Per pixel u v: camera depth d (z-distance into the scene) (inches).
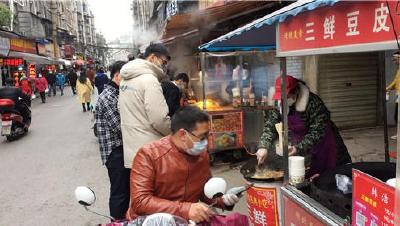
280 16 92.1
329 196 95.6
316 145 138.3
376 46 71.6
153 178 94.7
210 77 279.7
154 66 149.9
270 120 144.9
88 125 498.3
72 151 346.9
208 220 89.8
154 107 140.9
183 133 91.8
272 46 194.7
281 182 126.3
